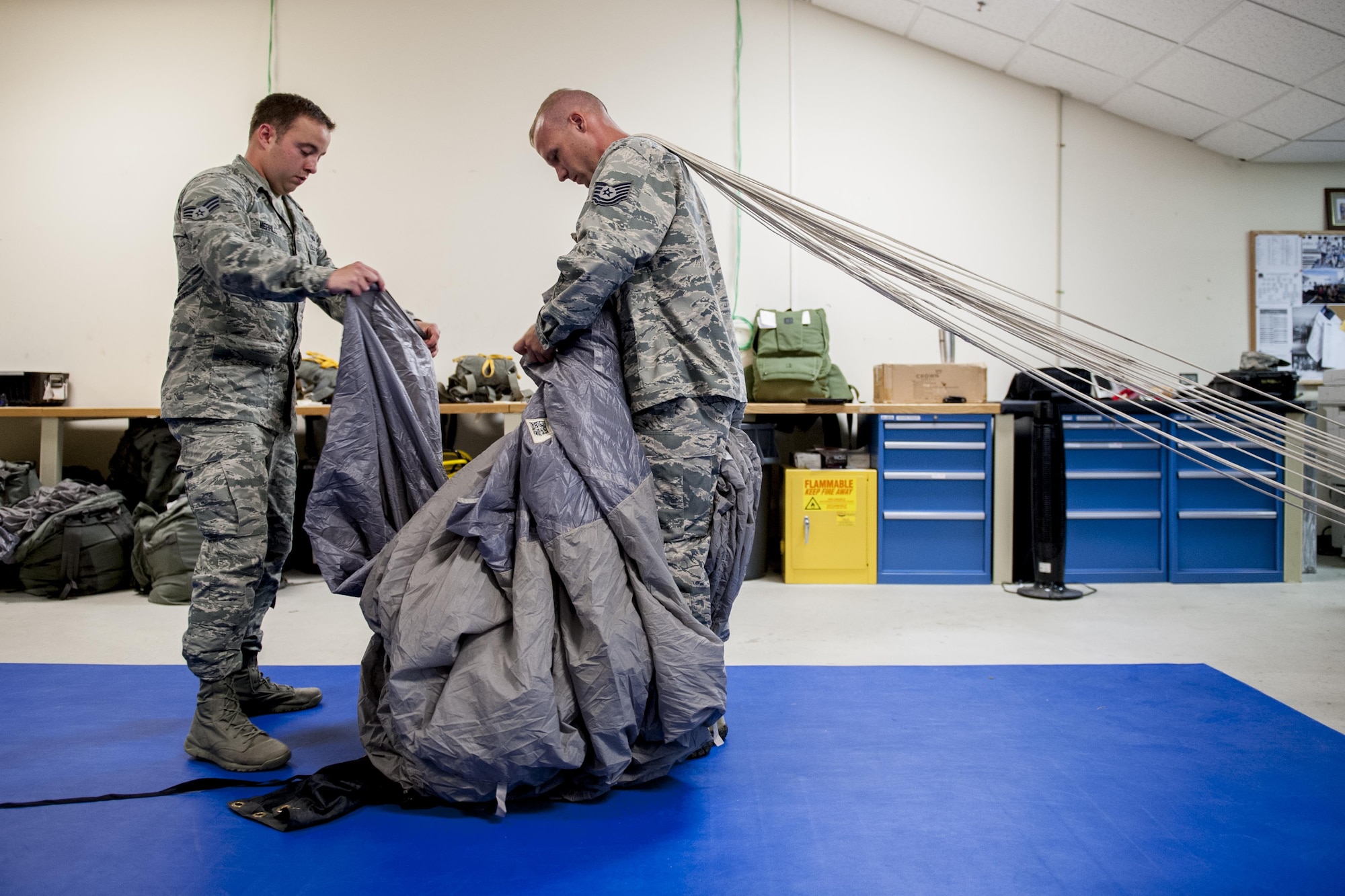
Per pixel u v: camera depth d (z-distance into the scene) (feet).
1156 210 15.60
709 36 15.72
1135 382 5.55
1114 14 12.97
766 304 15.62
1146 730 6.42
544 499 5.09
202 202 5.74
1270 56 12.78
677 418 5.49
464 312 15.79
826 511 13.09
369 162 15.78
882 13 15.07
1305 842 4.66
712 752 6.00
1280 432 5.19
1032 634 9.80
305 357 14.40
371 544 5.70
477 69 15.76
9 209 15.97
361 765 5.43
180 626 10.20
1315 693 7.54
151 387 15.87
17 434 15.79
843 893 4.16
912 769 5.69
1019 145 15.65
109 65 15.89
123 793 5.29
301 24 15.75
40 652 8.97
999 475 13.04
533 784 5.04
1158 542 13.02
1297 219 15.56
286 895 4.13
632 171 5.45
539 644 4.85
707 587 5.58
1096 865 4.43
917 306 5.87
